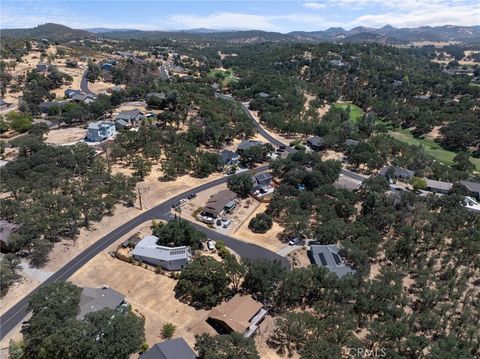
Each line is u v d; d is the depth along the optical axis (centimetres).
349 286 6862
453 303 7075
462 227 9688
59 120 16388
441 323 6378
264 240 9056
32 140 12650
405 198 10250
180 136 14425
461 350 5612
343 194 10362
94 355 4791
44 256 7706
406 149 14825
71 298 5878
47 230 8106
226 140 15588
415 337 5681
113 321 5228
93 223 9194
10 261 7056
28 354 5281
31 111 17412
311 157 13012
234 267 6981
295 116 19050
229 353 4975
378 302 6638
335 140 15712
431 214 9725
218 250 8444
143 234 8856
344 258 8181
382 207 9794
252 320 6200
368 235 8806
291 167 12294
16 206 8862
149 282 7175
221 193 10738
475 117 19050
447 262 8275
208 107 17900
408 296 7244
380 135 16388
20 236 7638
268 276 6806
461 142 17600
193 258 7975
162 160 13375
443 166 13700
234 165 13362
